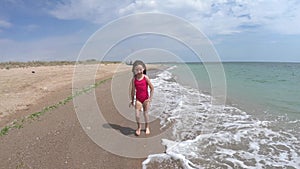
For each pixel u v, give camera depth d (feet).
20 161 14.90
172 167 14.14
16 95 39.27
